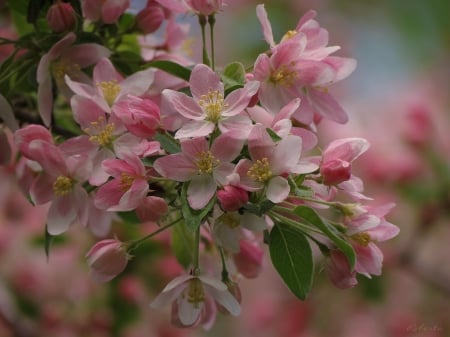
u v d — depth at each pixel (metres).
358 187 0.67
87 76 0.73
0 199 1.03
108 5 0.72
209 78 0.66
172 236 0.76
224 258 0.70
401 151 1.04
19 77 0.74
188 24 0.78
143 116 0.66
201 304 0.67
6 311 1.02
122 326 1.01
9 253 1.04
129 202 0.65
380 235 0.67
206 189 0.65
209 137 0.66
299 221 0.67
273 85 0.69
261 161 0.64
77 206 0.69
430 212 1.04
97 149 0.68
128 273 0.97
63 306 1.02
